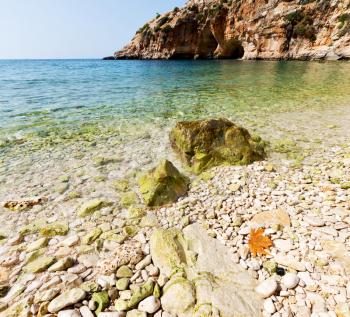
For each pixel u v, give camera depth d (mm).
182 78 34906
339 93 19188
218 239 5133
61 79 37219
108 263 4555
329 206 5836
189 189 7191
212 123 8828
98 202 6578
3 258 4867
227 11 75125
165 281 4176
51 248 5148
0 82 33219
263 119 13203
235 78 32594
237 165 8266
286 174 7664
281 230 5223
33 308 3748
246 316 3518
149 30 98250
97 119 14062
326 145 9648
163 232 5176
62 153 9719
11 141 10852
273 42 64562
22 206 6488
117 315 3615
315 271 4152
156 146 10227
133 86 27844
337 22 52094
